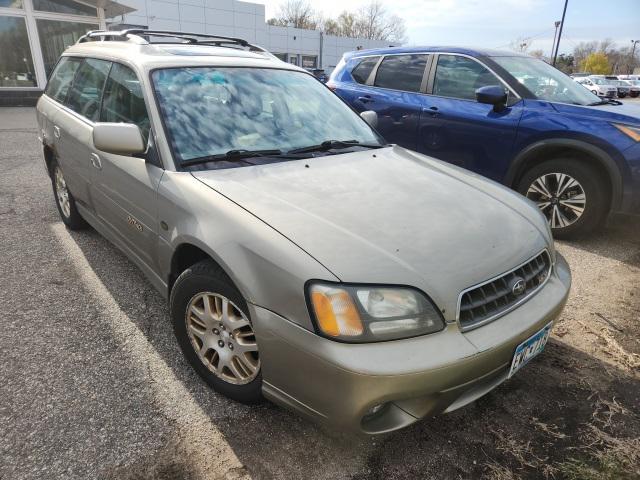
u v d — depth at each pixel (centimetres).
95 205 329
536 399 235
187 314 228
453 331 174
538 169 444
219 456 195
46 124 403
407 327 168
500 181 466
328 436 207
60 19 1430
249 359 205
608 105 463
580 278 369
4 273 344
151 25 2473
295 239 182
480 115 468
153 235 247
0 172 635
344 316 165
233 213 200
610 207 412
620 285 358
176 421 212
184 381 237
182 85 270
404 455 200
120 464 189
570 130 415
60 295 316
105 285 331
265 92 296
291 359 174
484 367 177
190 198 218
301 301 170
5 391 225
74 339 269
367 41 3791
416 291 172
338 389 164
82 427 206
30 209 487
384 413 175
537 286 212
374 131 329
